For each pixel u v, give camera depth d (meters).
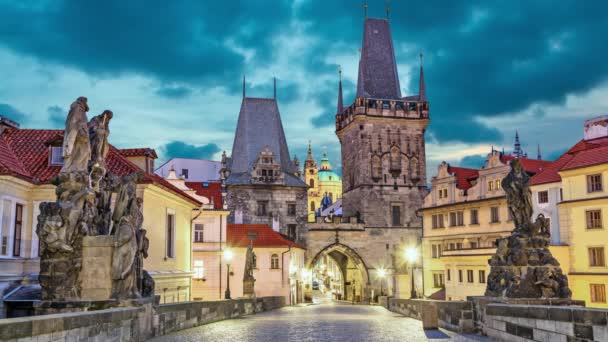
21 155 37.19
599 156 58.44
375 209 115.69
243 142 119.25
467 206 82.94
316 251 112.38
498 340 19.70
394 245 115.12
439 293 82.00
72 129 20.69
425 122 118.94
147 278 23.23
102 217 21.89
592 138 66.25
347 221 114.56
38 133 39.69
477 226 81.00
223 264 76.94
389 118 118.31
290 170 120.75
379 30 129.00
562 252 59.88
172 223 47.25
